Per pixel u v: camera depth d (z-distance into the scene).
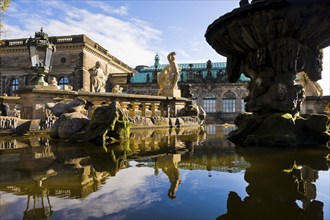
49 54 9.72
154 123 11.45
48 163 3.54
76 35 44.19
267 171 3.05
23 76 44.53
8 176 2.80
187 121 13.82
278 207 1.94
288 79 5.70
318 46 6.09
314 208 1.91
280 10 4.96
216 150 4.71
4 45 45.16
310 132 5.27
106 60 53.97
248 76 7.05
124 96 11.27
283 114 5.47
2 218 1.72
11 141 6.04
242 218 1.73
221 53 7.48
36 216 1.76
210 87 55.69
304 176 2.81
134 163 3.60
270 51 5.52
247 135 6.11
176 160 3.80
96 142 5.86
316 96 17.23
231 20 5.65
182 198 2.15
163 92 14.59
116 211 1.86
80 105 7.40
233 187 2.45
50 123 8.47
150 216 1.78
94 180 2.70
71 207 1.93
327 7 4.81
